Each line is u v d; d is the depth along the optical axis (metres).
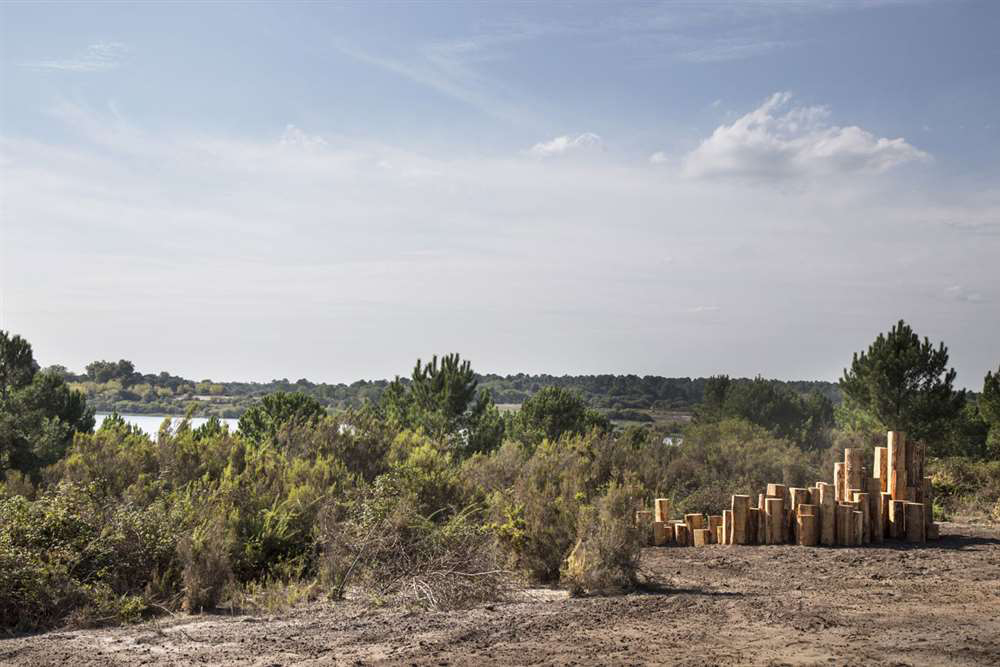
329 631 8.24
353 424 19.28
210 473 15.50
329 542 11.66
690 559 12.82
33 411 24.12
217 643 7.81
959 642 7.30
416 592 9.86
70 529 10.63
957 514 19.09
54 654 7.48
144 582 10.62
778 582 10.80
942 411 28.44
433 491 13.65
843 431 31.05
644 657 6.91
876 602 9.27
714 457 21.80
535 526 11.40
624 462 20.12
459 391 28.12
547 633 7.88
